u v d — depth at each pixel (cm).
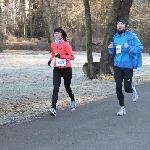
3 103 938
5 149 532
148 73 1805
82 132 630
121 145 549
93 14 4059
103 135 609
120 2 1427
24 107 874
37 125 682
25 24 5594
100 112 805
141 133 619
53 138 593
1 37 4259
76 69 2023
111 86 1266
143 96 1035
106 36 1457
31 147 543
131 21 4278
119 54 755
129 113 790
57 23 3600
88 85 1300
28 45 5138
